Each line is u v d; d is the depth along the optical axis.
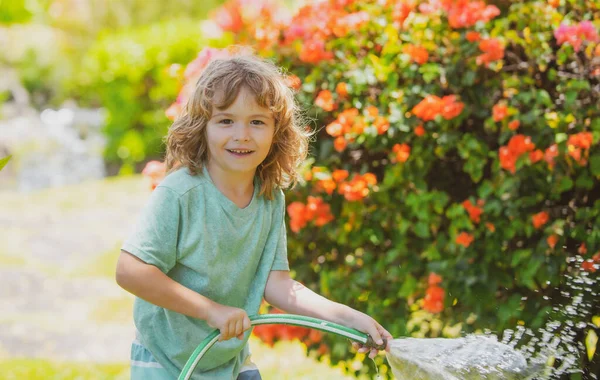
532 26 3.71
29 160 12.80
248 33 4.41
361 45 4.09
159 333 2.67
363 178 3.82
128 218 10.11
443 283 3.77
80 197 11.28
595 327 3.36
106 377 5.38
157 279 2.49
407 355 2.56
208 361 2.69
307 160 3.93
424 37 3.88
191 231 2.57
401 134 3.82
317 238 4.09
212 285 2.63
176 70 4.45
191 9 17.47
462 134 3.81
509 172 3.65
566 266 3.55
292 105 2.74
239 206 2.67
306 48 3.96
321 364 5.52
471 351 2.60
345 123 3.77
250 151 2.58
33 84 15.38
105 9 17.36
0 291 7.48
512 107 3.62
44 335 6.37
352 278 4.02
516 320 3.57
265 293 2.79
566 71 3.75
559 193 3.64
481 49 3.65
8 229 9.63
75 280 7.86
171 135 2.65
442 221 3.94
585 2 3.77
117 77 12.77
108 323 6.73
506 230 3.67
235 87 2.54
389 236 4.06
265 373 5.35
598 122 3.53
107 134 12.95
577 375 3.09
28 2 19.03
